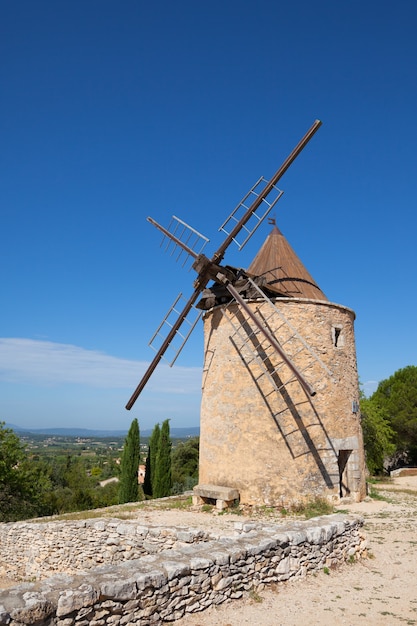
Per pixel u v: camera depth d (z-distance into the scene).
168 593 5.91
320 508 13.38
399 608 6.96
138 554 10.34
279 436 14.28
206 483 15.58
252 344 15.29
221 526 11.86
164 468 28.56
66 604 4.92
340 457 16.14
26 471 24.47
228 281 15.66
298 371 13.34
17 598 4.82
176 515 13.63
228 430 15.12
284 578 7.61
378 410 29.92
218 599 6.53
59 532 11.98
